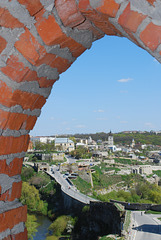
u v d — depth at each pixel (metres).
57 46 1.87
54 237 25.19
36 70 1.90
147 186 44.81
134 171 67.12
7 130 1.91
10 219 1.94
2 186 1.94
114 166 73.06
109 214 24.41
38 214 33.78
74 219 27.56
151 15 1.41
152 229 23.48
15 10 1.70
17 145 2.04
